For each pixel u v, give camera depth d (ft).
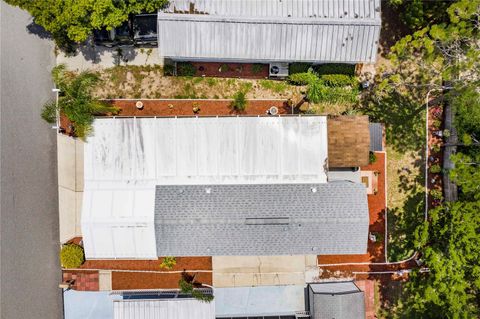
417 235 100.37
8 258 110.01
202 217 100.63
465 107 98.58
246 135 103.71
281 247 102.83
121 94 110.22
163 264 109.70
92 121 102.83
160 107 110.63
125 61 110.11
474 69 98.43
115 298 111.45
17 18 107.96
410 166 113.70
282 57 103.14
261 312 112.98
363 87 111.65
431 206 113.60
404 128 113.39
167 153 103.45
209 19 98.63
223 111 111.45
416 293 104.37
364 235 102.37
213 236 102.01
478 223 93.86
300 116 104.06
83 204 101.30
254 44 101.76
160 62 110.42
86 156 103.04
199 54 102.32
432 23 109.19
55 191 110.42
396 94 113.19
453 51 100.53
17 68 108.47
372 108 113.09
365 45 102.47
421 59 112.06
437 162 113.80
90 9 91.81
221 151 103.55
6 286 110.22
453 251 93.97
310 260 112.47
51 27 94.27
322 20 99.66
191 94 111.24
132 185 102.73
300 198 102.22
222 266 111.55
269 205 101.71
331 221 101.04
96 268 111.24
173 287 111.86
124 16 95.30
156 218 100.53
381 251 113.29
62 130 109.40
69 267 108.78
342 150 104.58
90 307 111.55
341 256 112.98
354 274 112.98
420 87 112.98
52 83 109.09
